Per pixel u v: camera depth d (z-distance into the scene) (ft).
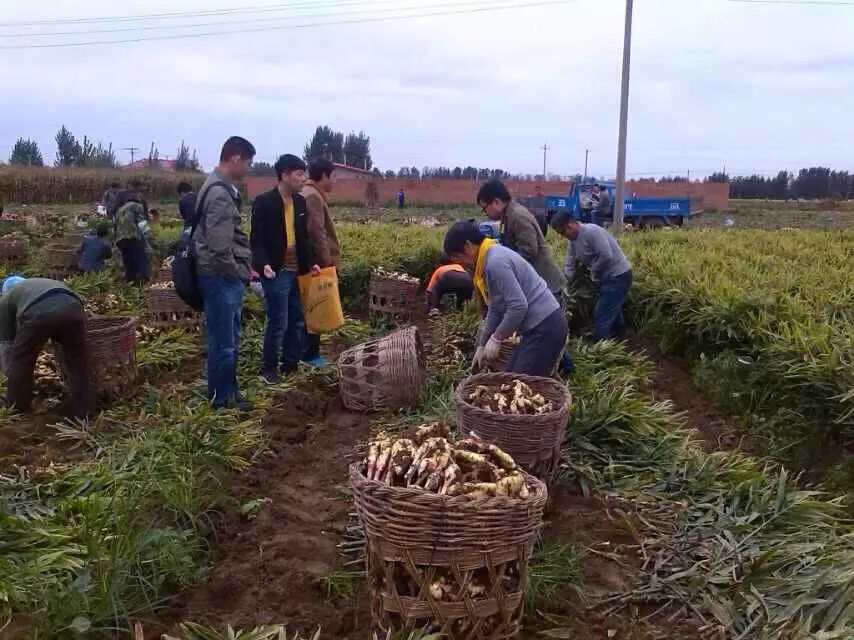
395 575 10.66
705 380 25.75
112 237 45.96
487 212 24.31
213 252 20.12
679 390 27.07
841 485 18.74
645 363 28.17
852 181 258.78
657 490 16.89
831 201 199.93
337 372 24.23
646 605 12.96
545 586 13.04
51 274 44.50
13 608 11.71
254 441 18.81
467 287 33.45
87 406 21.17
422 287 41.55
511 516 10.39
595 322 30.91
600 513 15.98
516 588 11.03
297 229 23.98
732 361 25.16
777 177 262.06
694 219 132.16
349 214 132.98
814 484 19.33
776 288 29.58
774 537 14.39
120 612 12.01
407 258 42.14
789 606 11.72
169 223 66.54
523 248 23.76
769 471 20.12
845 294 29.50
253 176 179.32
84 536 13.51
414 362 22.35
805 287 30.25
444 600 10.47
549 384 17.11
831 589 11.91
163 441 17.61
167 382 25.62
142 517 14.37
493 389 16.74
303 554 14.49
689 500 16.25
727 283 29.37
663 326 30.94
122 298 36.73
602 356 27.22
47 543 13.53
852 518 16.78
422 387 22.82
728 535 14.37
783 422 21.48
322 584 13.42
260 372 25.20
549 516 15.90
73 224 71.97
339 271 39.55
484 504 10.18
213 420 19.21
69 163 217.97
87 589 12.00
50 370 23.47
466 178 205.26
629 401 20.17
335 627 12.30
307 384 24.16
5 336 20.86
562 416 15.26
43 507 15.05
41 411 21.68
